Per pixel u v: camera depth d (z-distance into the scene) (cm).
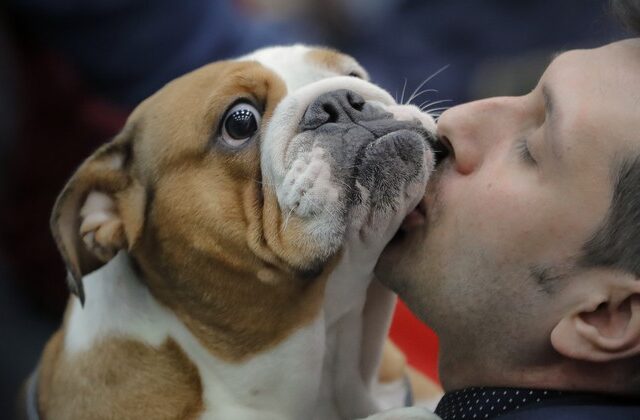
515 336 252
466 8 546
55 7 415
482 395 256
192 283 275
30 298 420
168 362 278
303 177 252
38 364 342
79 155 425
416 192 257
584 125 237
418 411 262
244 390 279
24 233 414
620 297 235
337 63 297
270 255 261
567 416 226
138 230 280
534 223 243
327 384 296
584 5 530
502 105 265
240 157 270
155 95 297
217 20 458
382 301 294
